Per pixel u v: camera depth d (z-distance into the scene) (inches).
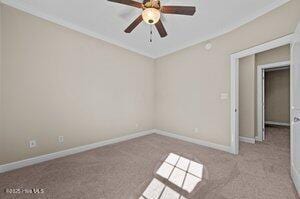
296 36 67.9
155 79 177.6
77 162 96.0
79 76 114.3
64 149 106.9
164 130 167.0
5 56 83.0
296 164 67.9
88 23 108.7
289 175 79.0
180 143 135.6
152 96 175.8
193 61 138.3
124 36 128.9
